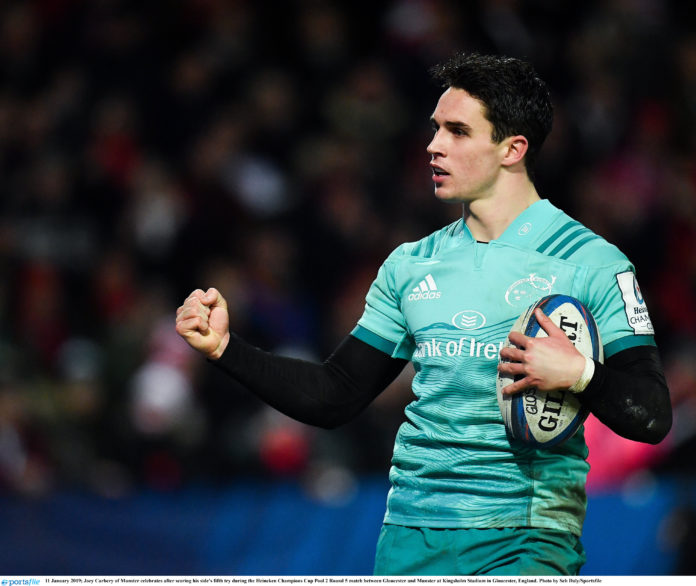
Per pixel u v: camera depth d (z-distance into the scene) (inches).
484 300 419.2
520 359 391.9
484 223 433.1
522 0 1494.8
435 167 434.3
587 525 848.9
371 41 1478.8
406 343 450.0
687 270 1336.1
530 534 410.3
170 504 877.2
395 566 424.8
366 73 1414.9
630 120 1445.6
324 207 1293.1
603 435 894.4
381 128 1375.5
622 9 1528.1
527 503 412.2
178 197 1268.5
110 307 1184.2
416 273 436.8
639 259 1314.0
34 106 1389.0
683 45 1552.7
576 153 1373.0
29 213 1275.8
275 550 869.8
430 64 1411.2
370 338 451.8
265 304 1182.3
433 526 419.5
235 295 1160.2
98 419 1008.9
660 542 832.3
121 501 876.6
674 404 905.5
